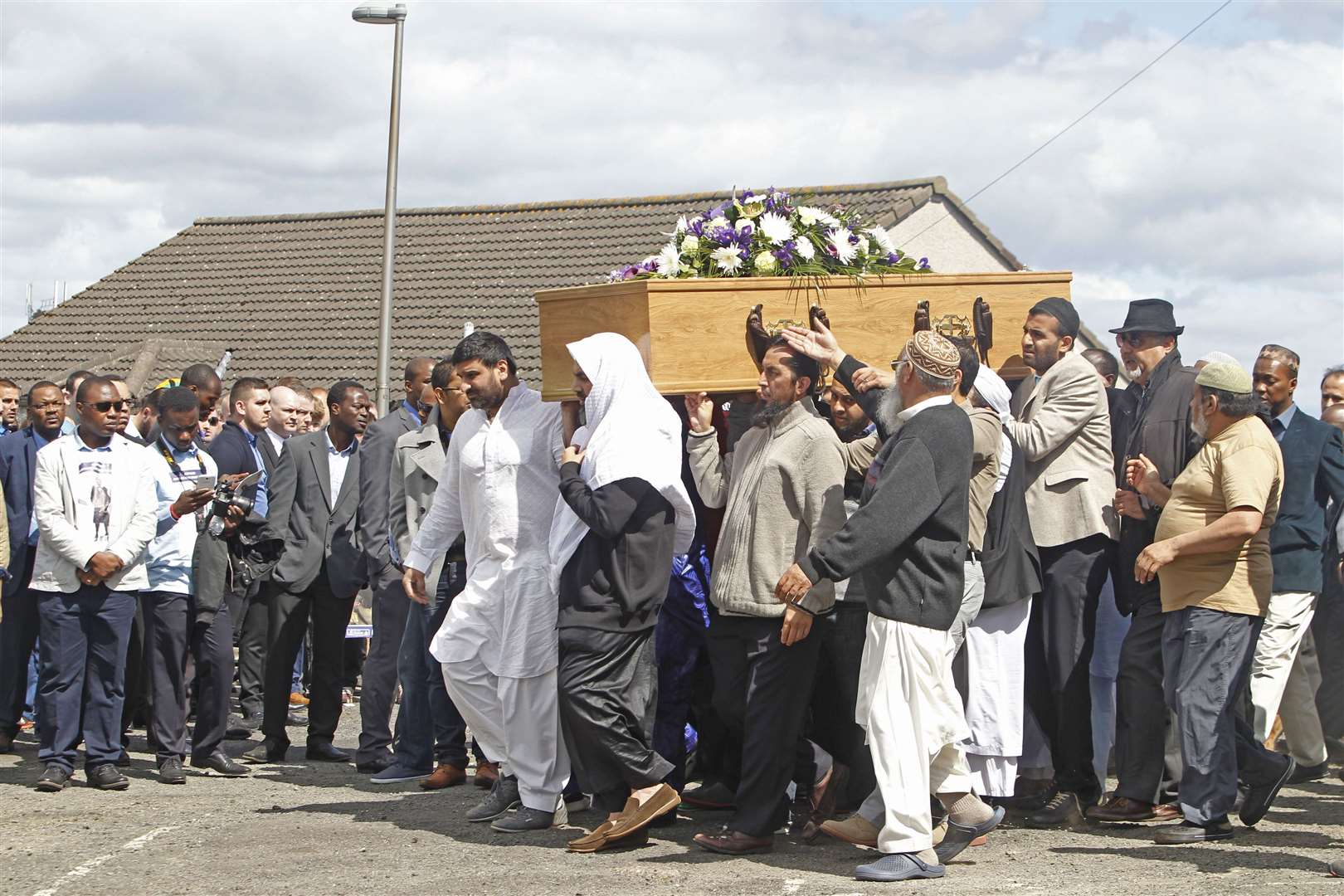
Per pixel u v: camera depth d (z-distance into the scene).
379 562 8.95
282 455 9.52
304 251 29.19
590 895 5.81
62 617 8.25
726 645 6.60
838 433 7.10
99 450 8.36
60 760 8.30
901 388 6.13
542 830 7.14
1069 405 7.23
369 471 9.01
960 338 6.73
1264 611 6.71
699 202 27.61
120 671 8.40
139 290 29.08
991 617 7.02
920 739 5.98
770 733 6.44
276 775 8.96
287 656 9.47
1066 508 7.30
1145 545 7.30
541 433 7.28
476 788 8.48
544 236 27.53
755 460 6.56
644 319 6.98
